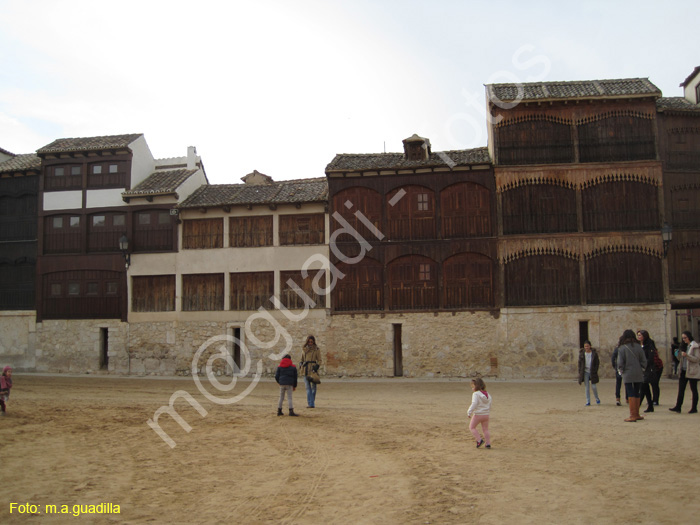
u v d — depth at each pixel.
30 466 11.26
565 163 30.77
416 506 8.39
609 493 8.50
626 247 30.08
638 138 30.67
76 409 18.55
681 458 10.45
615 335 29.67
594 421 14.90
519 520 7.58
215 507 8.74
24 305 35.34
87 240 34.84
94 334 34.38
